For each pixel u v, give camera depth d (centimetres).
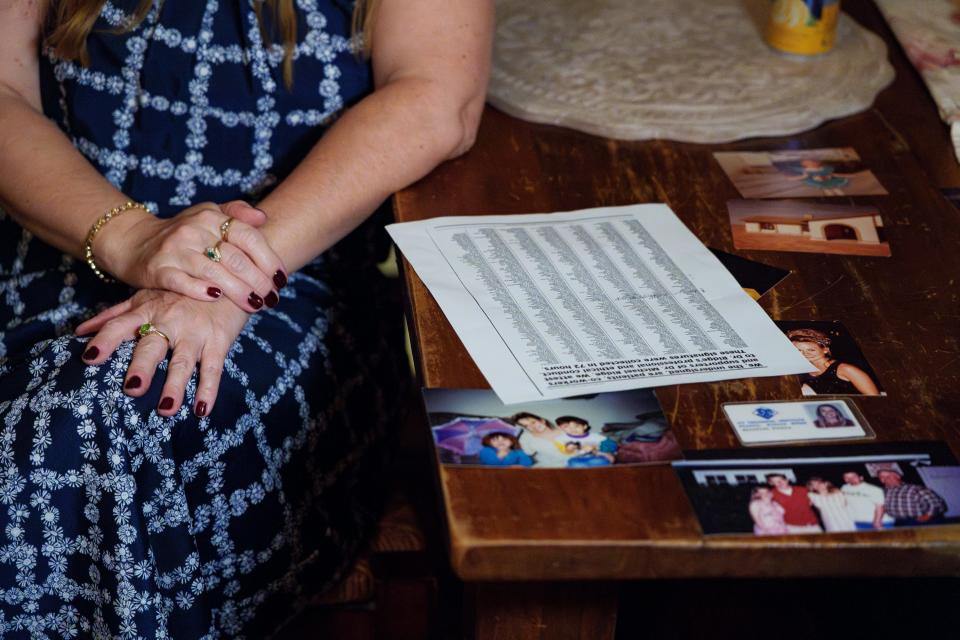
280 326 125
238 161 130
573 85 138
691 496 75
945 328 95
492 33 126
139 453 104
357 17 125
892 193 117
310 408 123
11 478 101
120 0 123
